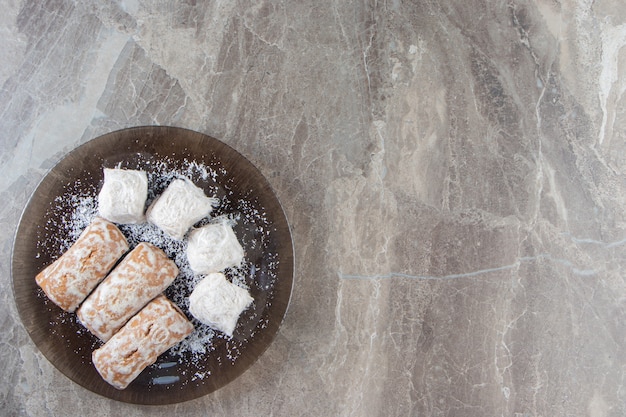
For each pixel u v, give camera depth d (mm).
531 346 710
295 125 698
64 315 658
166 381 665
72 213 659
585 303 713
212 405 691
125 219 644
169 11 689
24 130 683
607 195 714
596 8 707
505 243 710
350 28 701
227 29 693
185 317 651
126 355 630
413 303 705
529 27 708
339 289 700
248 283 671
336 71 700
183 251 668
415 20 704
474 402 707
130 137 656
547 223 712
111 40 687
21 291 650
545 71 710
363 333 702
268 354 695
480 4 707
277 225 669
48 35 684
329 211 701
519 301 710
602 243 713
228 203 669
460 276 707
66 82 685
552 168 712
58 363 656
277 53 697
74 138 686
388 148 704
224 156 665
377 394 703
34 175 684
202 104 692
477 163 708
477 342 707
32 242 653
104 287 633
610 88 710
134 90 688
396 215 704
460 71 707
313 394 698
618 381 713
